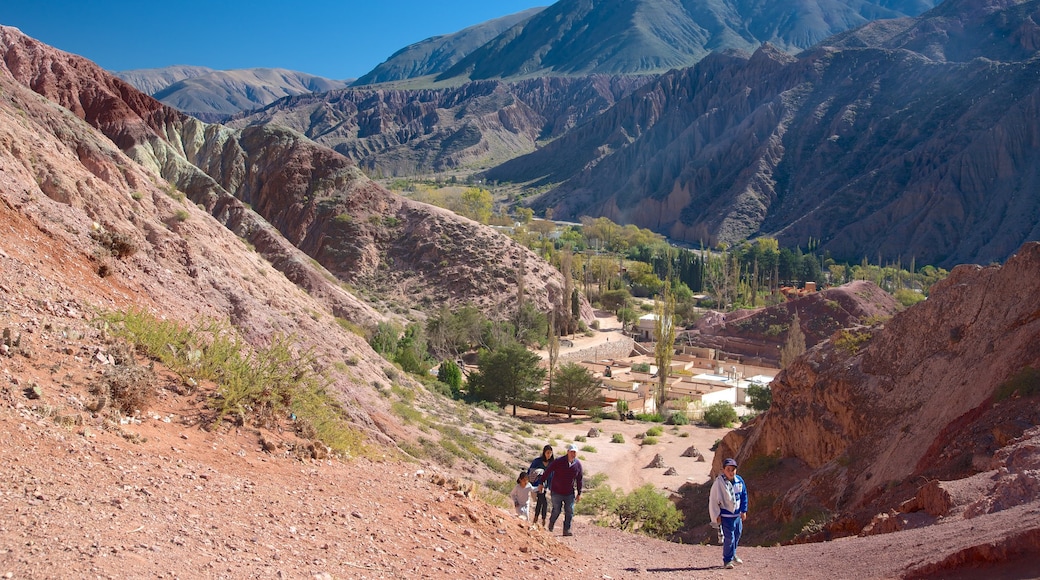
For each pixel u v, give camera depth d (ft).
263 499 28.50
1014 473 40.24
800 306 337.11
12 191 50.60
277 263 226.17
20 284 37.11
